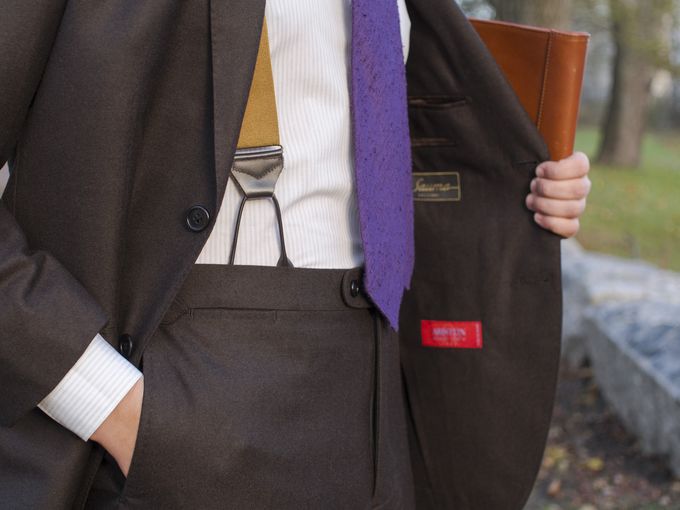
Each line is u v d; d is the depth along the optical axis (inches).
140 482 42.5
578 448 142.3
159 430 41.9
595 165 754.2
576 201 61.2
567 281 180.4
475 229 63.6
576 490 129.6
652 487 126.4
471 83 60.8
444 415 65.6
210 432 42.6
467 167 63.6
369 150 49.6
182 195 43.8
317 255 47.8
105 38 41.5
